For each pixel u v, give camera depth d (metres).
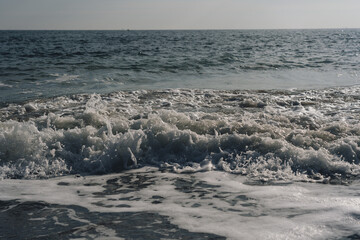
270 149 4.08
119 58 19.34
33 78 11.36
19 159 3.91
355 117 6.01
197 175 3.62
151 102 7.44
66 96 8.18
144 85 10.24
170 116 5.06
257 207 2.79
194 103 7.38
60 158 3.97
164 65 15.32
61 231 2.41
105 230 2.42
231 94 8.50
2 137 4.07
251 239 2.25
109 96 8.06
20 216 2.66
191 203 2.89
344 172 3.62
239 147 4.20
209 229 2.41
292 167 3.73
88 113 5.48
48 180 3.53
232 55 21.88
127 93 8.48
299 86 10.20
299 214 2.63
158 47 32.91
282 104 7.30
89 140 4.27
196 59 18.36
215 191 3.17
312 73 13.49
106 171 3.81
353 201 2.86
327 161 3.72
